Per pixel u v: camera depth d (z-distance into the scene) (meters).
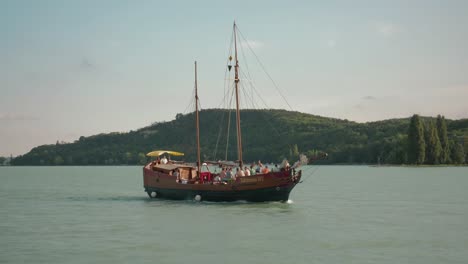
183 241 34.50
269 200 55.03
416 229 38.84
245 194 55.28
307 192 76.75
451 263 28.23
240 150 62.22
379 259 29.17
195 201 58.28
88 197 71.81
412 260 28.92
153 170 63.12
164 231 38.50
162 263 28.66
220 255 30.36
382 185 93.38
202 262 28.81
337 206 54.53
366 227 39.84
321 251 31.19
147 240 35.00
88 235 37.25
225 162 61.41
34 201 65.81
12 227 41.56
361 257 29.64
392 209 51.78
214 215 46.78
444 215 46.97
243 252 31.05
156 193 62.09
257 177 54.47
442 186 88.31
